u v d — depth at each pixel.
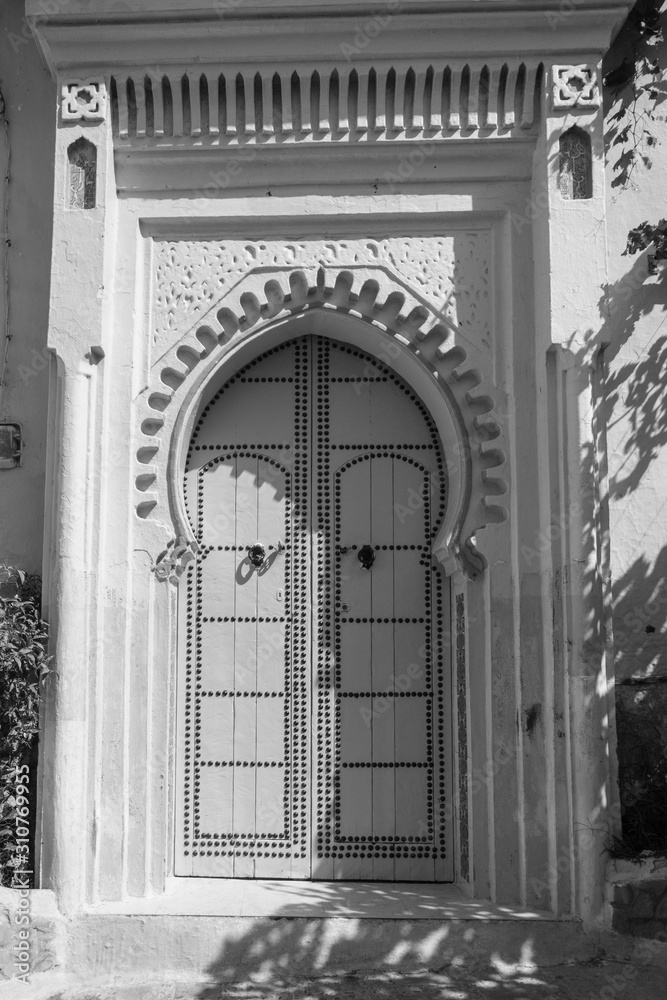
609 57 6.41
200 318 6.12
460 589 6.07
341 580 6.30
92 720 5.68
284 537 6.34
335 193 6.18
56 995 5.08
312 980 5.18
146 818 5.74
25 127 6.52
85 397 5.83
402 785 6.14
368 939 5.29
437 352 6.14
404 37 5.97
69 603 5.62
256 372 6.48
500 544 5.93
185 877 6.05
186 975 5.24
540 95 6.08
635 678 6.02
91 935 5.30
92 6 5.84
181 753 6.13
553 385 5.89
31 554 6.16
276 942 5.28
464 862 5.90
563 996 4.96
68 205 5.96
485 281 6.18
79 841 5.54
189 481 6.37
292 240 6.21
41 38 5.96
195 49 5.97
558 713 5.67
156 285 6.17
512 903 5.66
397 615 6.28
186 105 6.11
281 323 6.21
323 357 6.50
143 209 6.17
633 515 6.17
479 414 6.05
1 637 5.43
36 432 6.27
